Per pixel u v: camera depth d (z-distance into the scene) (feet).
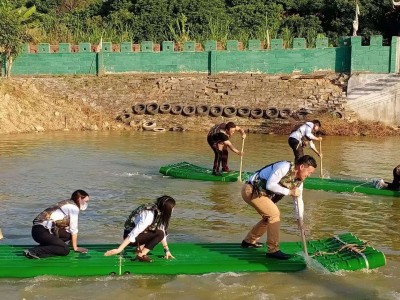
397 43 98.02
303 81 101.14
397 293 25.39
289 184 26.84
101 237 33.55
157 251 29.12
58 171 55.62
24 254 27.89
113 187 48.01
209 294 25.07
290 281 26.48
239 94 101.81
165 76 106.22
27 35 106.63
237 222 37.35
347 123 92.79
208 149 73.36
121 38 121.39
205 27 140.97
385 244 32.68
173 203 27.32
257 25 145.07
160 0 152.05
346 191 45.39
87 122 98.07
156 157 65.92
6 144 76.13
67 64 108.17
